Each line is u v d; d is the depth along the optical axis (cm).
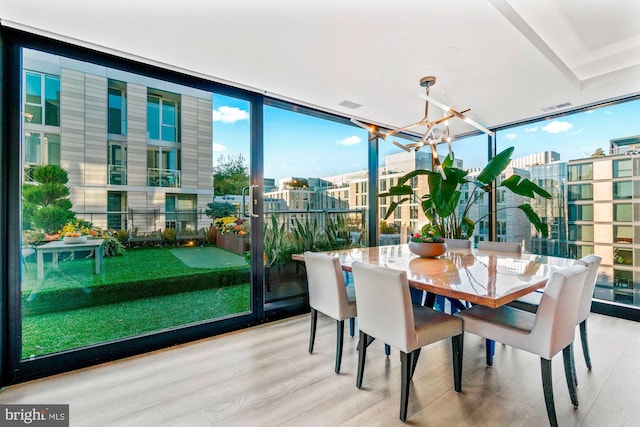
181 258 274
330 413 168
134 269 253
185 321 276
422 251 259
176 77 262
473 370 214
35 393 187
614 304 324
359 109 352
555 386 194
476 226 461
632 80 276
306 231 358
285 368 218
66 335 223
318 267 230
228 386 195
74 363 215
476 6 175
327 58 235
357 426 157
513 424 158
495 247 314
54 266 218
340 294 214
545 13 202
